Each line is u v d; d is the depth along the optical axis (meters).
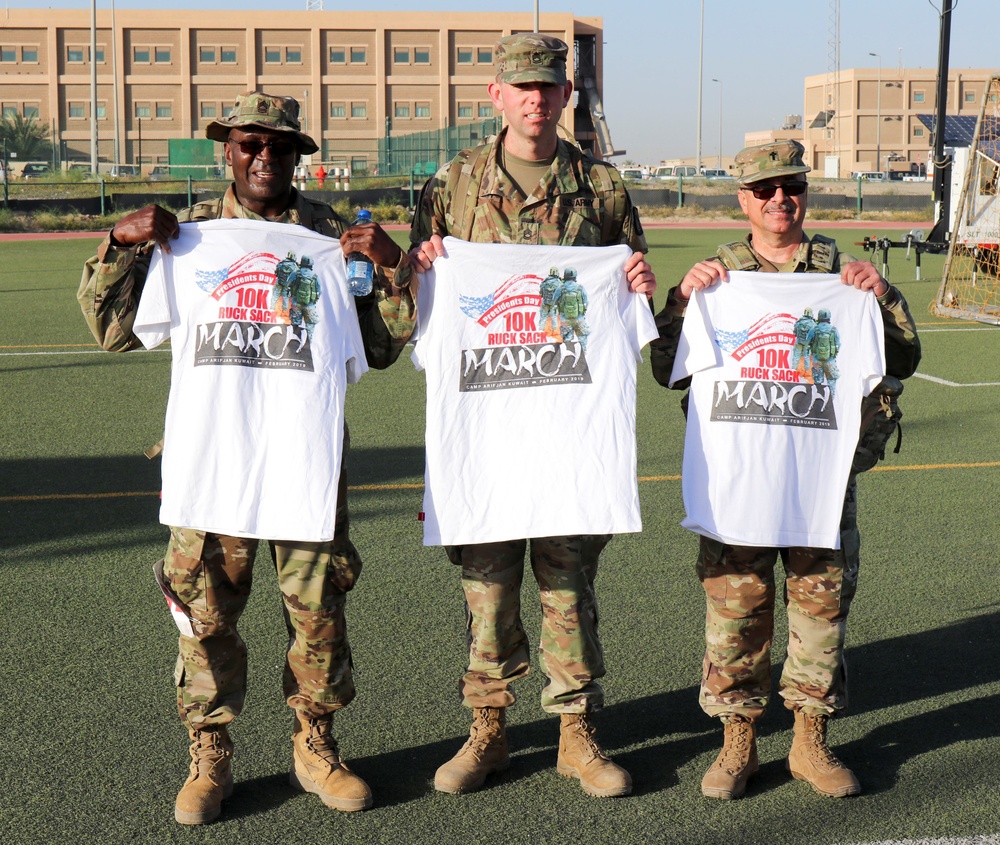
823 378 3.54
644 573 5.45
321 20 68.00
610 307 3.57
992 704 4.09
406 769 3.66
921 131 104.06
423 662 4.45
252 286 3.34
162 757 3.68
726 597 3.55
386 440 8.26
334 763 3.46
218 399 3.33
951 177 19.89
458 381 3.55
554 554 3.57
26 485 7.00
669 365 3.73
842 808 3.40
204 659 3.40
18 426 8.67
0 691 4.13
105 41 67.31
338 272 3.39
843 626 3.56
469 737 3.74
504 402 3.56
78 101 68.06
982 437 8.38
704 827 3.30
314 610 3.40
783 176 3.50
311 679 3.45
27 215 33.38
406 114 69.38
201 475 3.33
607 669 4.41
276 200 3.46
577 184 3.67
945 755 3.73
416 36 68.75
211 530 3.31
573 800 3.47
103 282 3.29
